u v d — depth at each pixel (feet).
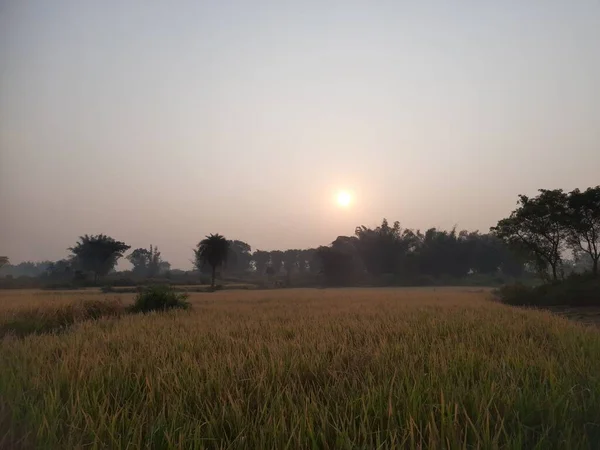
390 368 25.58
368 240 408.46
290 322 52.95
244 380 23.38
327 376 24.72
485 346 33.58
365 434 15.83
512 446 15.75
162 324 53.93
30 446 16.62
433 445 15.16
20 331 56.49
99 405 19.90
